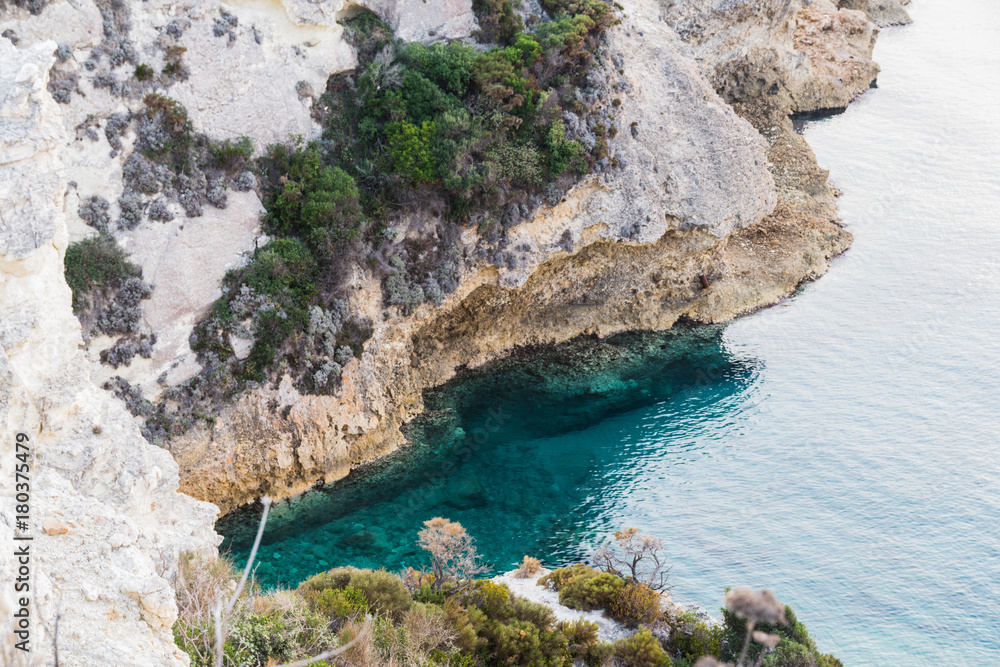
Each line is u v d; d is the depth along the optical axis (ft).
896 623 112.98
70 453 64.13
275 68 134.00
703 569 121.90
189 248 122.83
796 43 278.67
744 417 155.22
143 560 55.47
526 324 170.60
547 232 158.92
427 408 154.30
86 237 115.65
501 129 146.72
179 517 81.51
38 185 63.10
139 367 119.03
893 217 214.69
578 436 150.41
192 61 124.47
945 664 106.42
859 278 195.00
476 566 108.88
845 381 163.94
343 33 141.69
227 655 63.93
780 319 183.01
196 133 125.49
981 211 214.28
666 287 179.63
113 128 117.60
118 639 50.37
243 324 125.70
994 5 364.17
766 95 244.42
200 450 123.34
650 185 166.81
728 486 138.92
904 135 249.55
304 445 132.26
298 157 132.16
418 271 146.92
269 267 126.62
